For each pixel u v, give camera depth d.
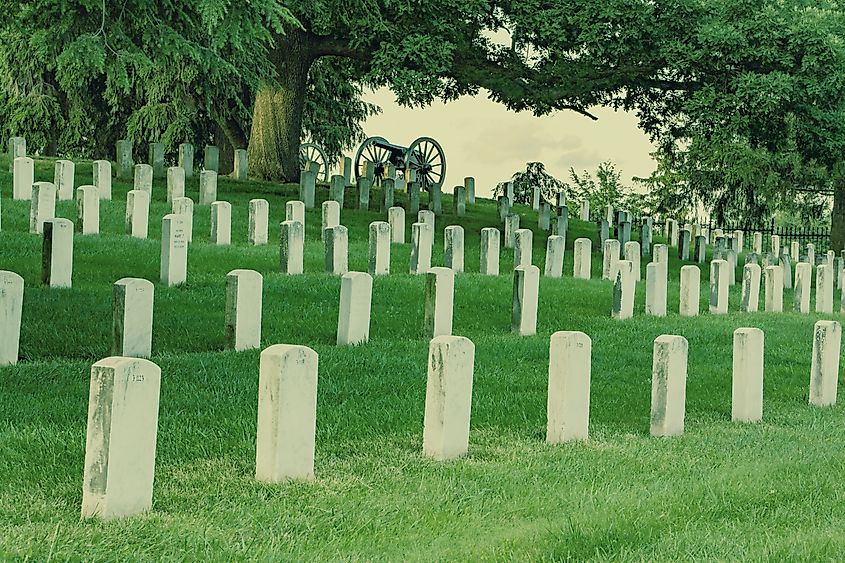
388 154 53.72
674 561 8.38
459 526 9.27
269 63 40.22
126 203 30.91
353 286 18.78
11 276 15.59
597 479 11.01
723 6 37.41
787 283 38.22
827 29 37.09
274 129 45.53
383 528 9.11
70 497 9.71
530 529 9.10
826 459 12.28
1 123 54.94
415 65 38.81
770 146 40.22
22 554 7.89
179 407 13.51
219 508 9.46
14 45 49.94
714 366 19.11
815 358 16.20
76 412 12.99
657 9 37.94
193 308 20.78
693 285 25.80
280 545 8.51
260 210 29.72
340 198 39.62
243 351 17.44
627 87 40.97
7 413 12.81
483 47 40.72
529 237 30.12
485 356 18.34
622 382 17.20
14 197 32.03
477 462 11.54
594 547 8.67
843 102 37.91
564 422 12.73
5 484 10.12
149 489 9.23
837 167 39.88
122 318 16.02
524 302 21.27
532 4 38.31
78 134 55.72
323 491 10.09
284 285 23.69
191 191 39.09
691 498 10.20
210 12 21.16
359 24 38.88
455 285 25.89
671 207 66.12
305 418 10.41
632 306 24.34
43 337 17.58
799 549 8.69
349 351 17.97
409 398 14.77
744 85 36.34
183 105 54.75
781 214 69.50
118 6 22.83
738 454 12.44
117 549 8.20
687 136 43.97
